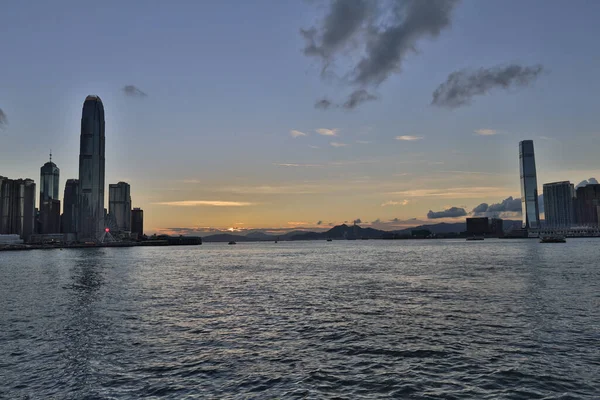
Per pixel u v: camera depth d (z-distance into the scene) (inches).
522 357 1028.5
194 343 1214.3
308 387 855.1
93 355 1101.1
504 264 4377.5
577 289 2249.0
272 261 6225.4
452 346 1143.0
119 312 1749.5
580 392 808.3
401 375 920.9
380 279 3063.5
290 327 1419.8
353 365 996.6
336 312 1697.8
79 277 3587.6
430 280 2901.1
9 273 4168.3
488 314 1588.3
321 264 5147.6
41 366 1014.4
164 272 4109.3
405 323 1455.5
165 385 877.2
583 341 1168.8
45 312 1766.7
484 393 811.4
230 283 2950.3
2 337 1311.5
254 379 906.1
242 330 1380.4
